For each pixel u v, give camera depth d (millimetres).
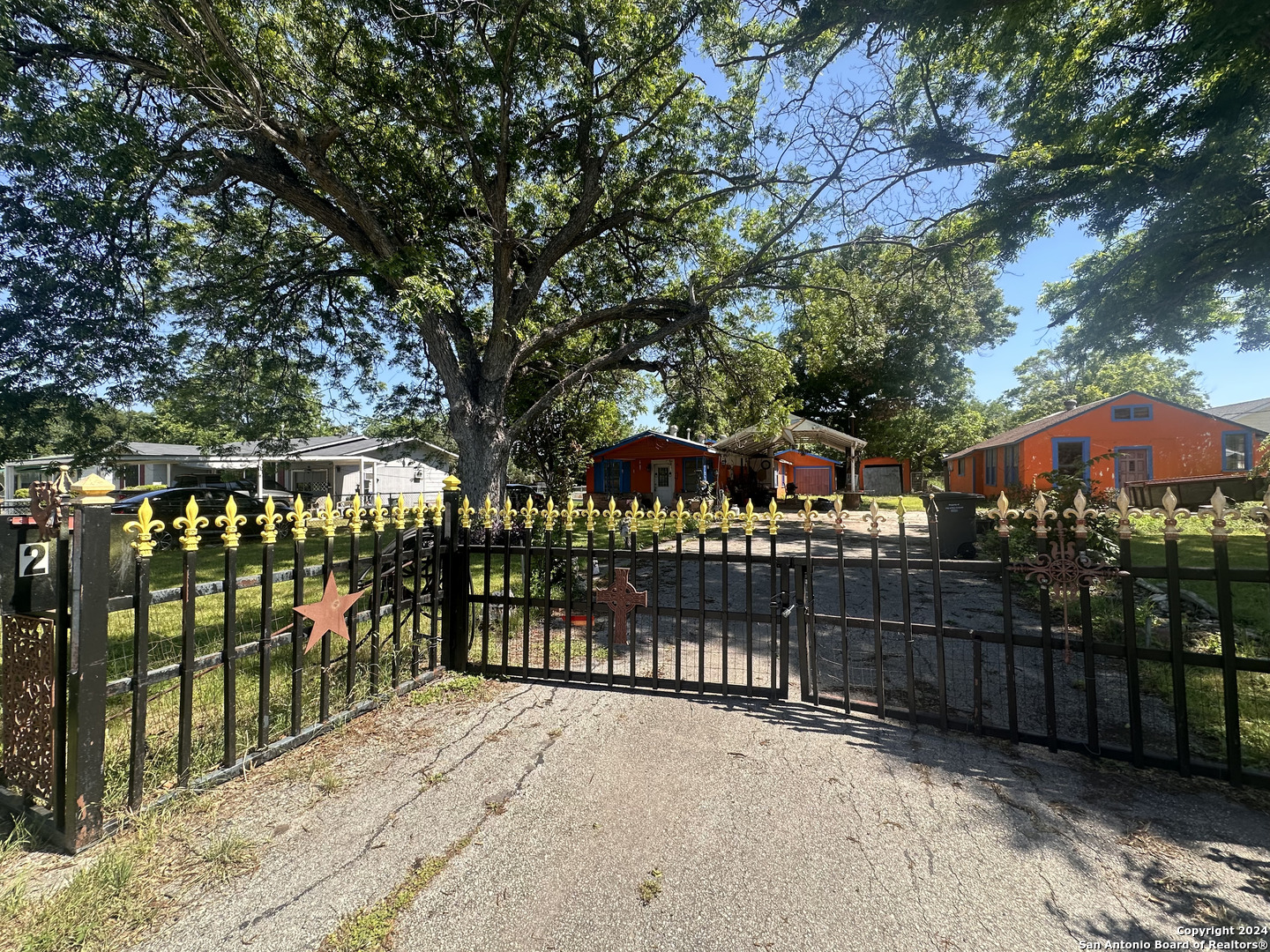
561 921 1873
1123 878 2051
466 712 3592
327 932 1836
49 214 8086
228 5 7867
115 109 8453
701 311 12141
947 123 9500
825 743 3125
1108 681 3984
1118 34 7137
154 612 6734
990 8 6512
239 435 13602
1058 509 7281
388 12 8219
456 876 2096
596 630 5727
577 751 3064
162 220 10336
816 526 16016
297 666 3125
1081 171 8445
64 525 2252
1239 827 2336
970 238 9688
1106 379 37094
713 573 9258
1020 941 1771
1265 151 7348
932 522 3287
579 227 11266
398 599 3912
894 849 2227
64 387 9711
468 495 9703
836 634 5535
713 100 11281
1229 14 5570
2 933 1787
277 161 10195
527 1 7918
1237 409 26156
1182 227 8328
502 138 9391
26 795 2355
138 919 1874
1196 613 5473
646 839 2305
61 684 2236
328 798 2625
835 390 34031
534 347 11617
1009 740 3141
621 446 24734
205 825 2402
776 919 1870
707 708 3623
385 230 10188
